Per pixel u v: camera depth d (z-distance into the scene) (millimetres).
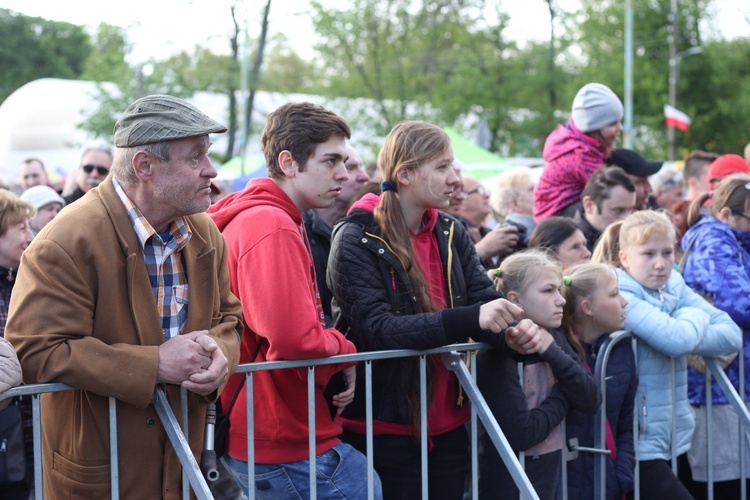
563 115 33656
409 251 2867
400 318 2779
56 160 19219
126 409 2330
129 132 2270
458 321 2721
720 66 34750
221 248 2566
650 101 34125
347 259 2855
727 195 4012
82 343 2197
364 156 31344
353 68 33312
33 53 49844
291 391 2748
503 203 5570
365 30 32875
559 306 3129
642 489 3438
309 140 2764
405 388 2918
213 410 2564
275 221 2646
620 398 3348
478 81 33281
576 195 5148
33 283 2201
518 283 3137
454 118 33281
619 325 3334
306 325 2584
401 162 2900
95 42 36531
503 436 2893
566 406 3107
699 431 3799
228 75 31656
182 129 2248
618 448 3369
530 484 2834
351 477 2814
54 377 2184
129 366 2215
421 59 33812
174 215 2320
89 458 2320
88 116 26031
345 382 2807
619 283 3580
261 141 2906
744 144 34844
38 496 2240
